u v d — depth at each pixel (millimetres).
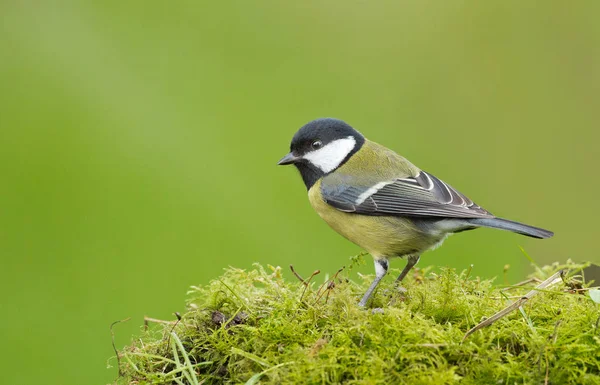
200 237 11562
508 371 4324
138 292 10781
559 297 5305
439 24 15047
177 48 15148
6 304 10469
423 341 4566
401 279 7484
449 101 14383
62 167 12766
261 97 14422
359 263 6684
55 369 9539
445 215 7020
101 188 12609
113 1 15555
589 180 13133
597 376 4332
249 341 5008
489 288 5855
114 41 15086
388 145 13516
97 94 14125
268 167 13055
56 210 12211
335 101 14344
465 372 4461
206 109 13961
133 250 11500
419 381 4273
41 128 13289
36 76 14484
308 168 8008
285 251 11266
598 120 13812
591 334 4555
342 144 7867
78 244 11531
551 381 4332
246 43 15125
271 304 5438
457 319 5195
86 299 10664
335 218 7723
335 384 4410
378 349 4570
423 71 14891
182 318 5402
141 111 13719
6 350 9719
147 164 12844
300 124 13656
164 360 5074
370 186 7496
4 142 13297
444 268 5883
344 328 4859
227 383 4969
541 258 11461
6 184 12586
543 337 4570
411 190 7352
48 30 15062
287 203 12344
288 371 4562
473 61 14750
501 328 4797
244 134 13516
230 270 5867
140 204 12289
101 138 13414
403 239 7359
